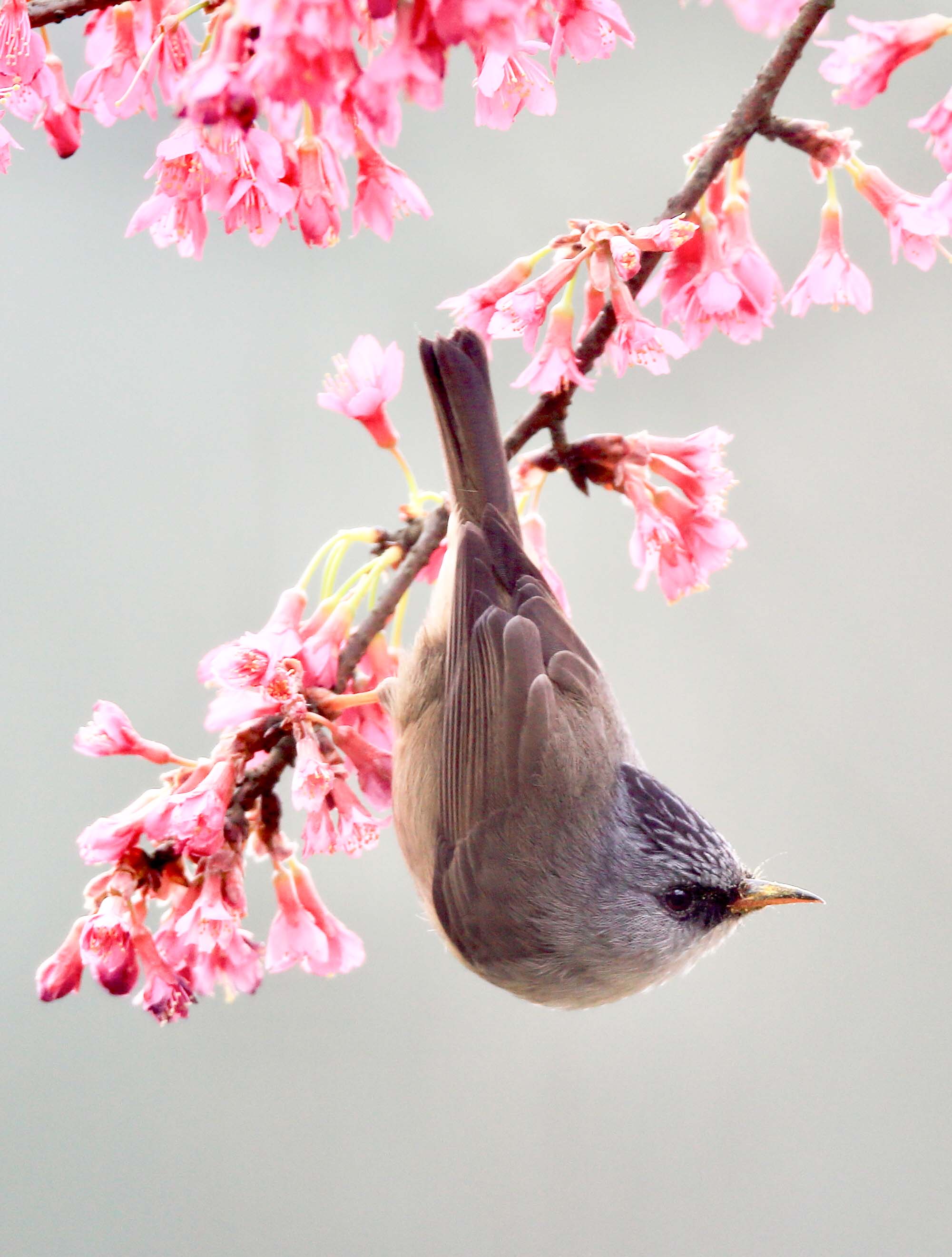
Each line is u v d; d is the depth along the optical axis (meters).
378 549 3.02
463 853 3.04
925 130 2.98
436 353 3.03
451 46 2.76
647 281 3.01
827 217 3.01
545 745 3.04
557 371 3.01
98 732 3.00
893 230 3.01
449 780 3.03
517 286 3.02
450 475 3.03
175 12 2.99
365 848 3.00
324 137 2.98
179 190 2.98
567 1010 3.05
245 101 2.95
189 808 2.99
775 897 3.04
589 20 2.98
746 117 3.01
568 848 3.04
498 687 3.03
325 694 3.01
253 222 2.98
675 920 3.04
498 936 3.04
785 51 3.00
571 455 3.03
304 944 3.01
